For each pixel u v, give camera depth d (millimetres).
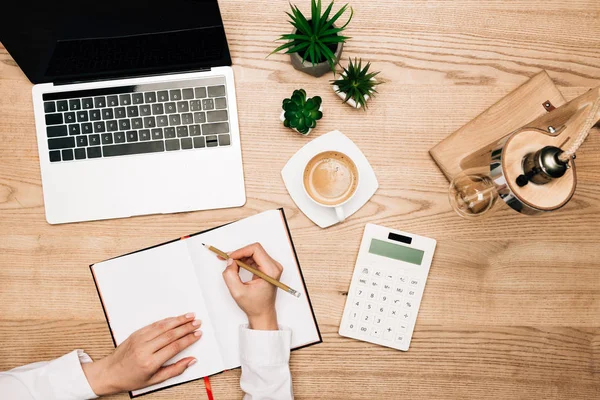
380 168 928
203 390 916
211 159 903
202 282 920
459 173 900
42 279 926
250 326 891
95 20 786
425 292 927
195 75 896
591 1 926
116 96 888
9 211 926
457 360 923
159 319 920
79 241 925
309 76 923
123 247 926
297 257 922
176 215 923
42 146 894
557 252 927
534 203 672
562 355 923
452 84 933
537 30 933
